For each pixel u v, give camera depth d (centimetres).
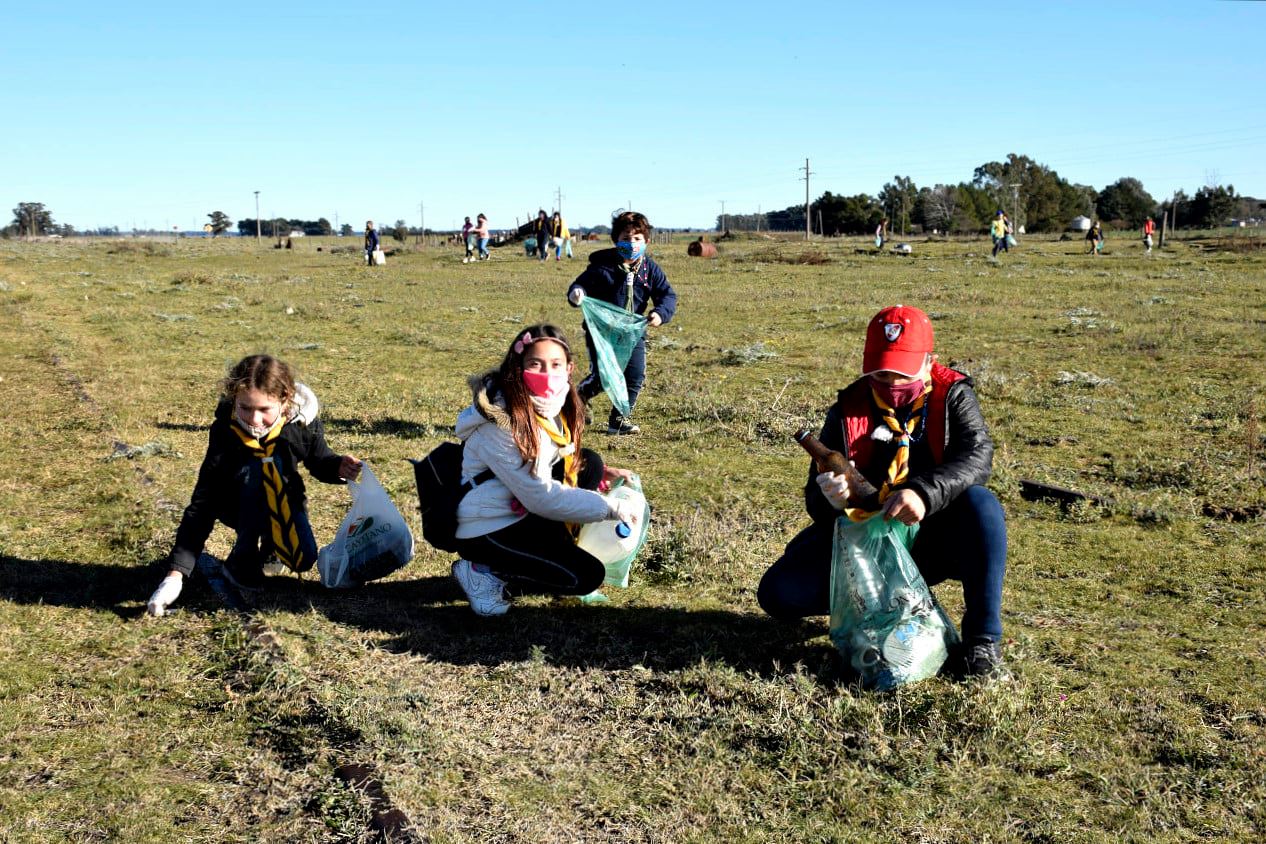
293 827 307
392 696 379
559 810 316
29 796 320
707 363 1216
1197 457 729
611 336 796
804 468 722
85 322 1575
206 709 377
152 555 524
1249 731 354
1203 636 435
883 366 390
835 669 402
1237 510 616
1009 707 358
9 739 353
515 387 431
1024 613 462
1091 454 754
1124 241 5756
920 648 376
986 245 5075
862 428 409
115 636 434
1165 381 1028
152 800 319
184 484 657
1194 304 1802
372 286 2528
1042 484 650
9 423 829
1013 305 1828
